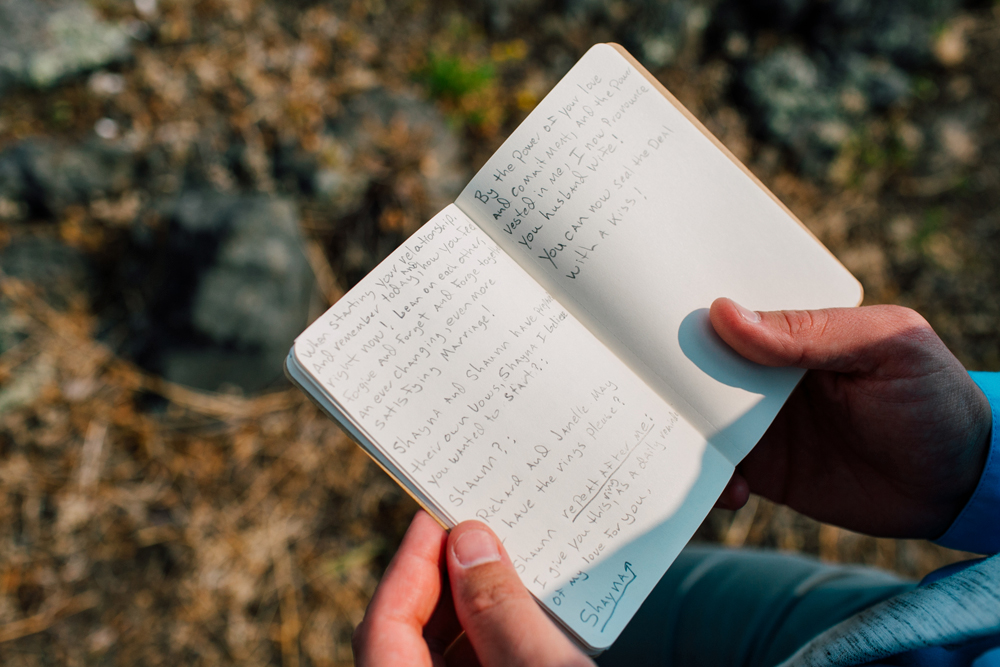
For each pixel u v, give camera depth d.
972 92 2.19
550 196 0.82
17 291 1.61
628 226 0.83
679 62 2.06
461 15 1.97
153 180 1.73
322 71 1.87
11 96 1.66
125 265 1.69
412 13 1.95
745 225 0.84
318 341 0.75
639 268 0.82
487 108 1.90
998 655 0.56
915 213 2.10
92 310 1.68
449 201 1.77
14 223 1.64
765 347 0.81
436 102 1.88
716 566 1.18
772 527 1.75
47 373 1.61
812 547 1.75
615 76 0.84
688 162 0.84
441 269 0.80
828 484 1.10
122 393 1.63
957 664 0.62
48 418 1.59
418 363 0.77
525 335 0.80
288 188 1.72
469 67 1.90
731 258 0.84
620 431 0.80
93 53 1.72
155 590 1.57
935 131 2.14
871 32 2.12
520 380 0.79
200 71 1.79
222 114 1.78
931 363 0.85
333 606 1.63
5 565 1.53
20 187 1.62
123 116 1.75
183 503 1.62
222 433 1.66
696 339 0.83
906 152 2.12
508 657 0.67
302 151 1.72
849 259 2.03
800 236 0.85
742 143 2.06
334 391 0.74
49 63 1.67
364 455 1.72
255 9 1.87
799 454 1.11
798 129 2.04
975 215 2.12
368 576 1.67
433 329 0.78
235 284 1.52
